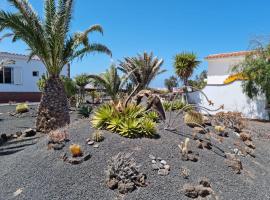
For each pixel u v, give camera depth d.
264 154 9.21
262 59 18.64
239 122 11.47
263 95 19.25
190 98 22.11
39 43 11.87
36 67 31.48
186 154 6.63
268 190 6.42
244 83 19.47
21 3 11.51
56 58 12.30
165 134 7.63
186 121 9.24
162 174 5.83
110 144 6.68
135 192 5.29
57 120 12.18
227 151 8.03
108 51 13.58
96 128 7.67
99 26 13.07
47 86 12.34
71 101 23.67
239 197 5.77
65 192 5.32
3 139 10.62
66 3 11.73
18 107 18.19
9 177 6.23
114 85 19.61
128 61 18.25
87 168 5.90
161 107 8.98
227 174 6.55
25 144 9.77
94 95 27.50
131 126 7.12
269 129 14.38
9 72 29.58
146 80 17.97
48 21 11.85
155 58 18.08
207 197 5.45
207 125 10.12
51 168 6.09
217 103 21.12
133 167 5.65
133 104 8.61
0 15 11.20
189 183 5.75
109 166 5.78
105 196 5.20
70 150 6.48
